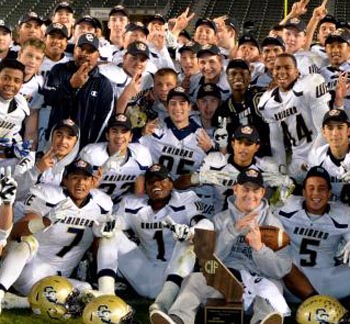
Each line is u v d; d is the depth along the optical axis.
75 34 8.31
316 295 4.92
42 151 6.80
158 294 5.20
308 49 8.66
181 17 10.04
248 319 4.92
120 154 5.89
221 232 5.00
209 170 5.89
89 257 5.47
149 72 7.37
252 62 8.06
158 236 5.46
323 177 5.15
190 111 6.74
